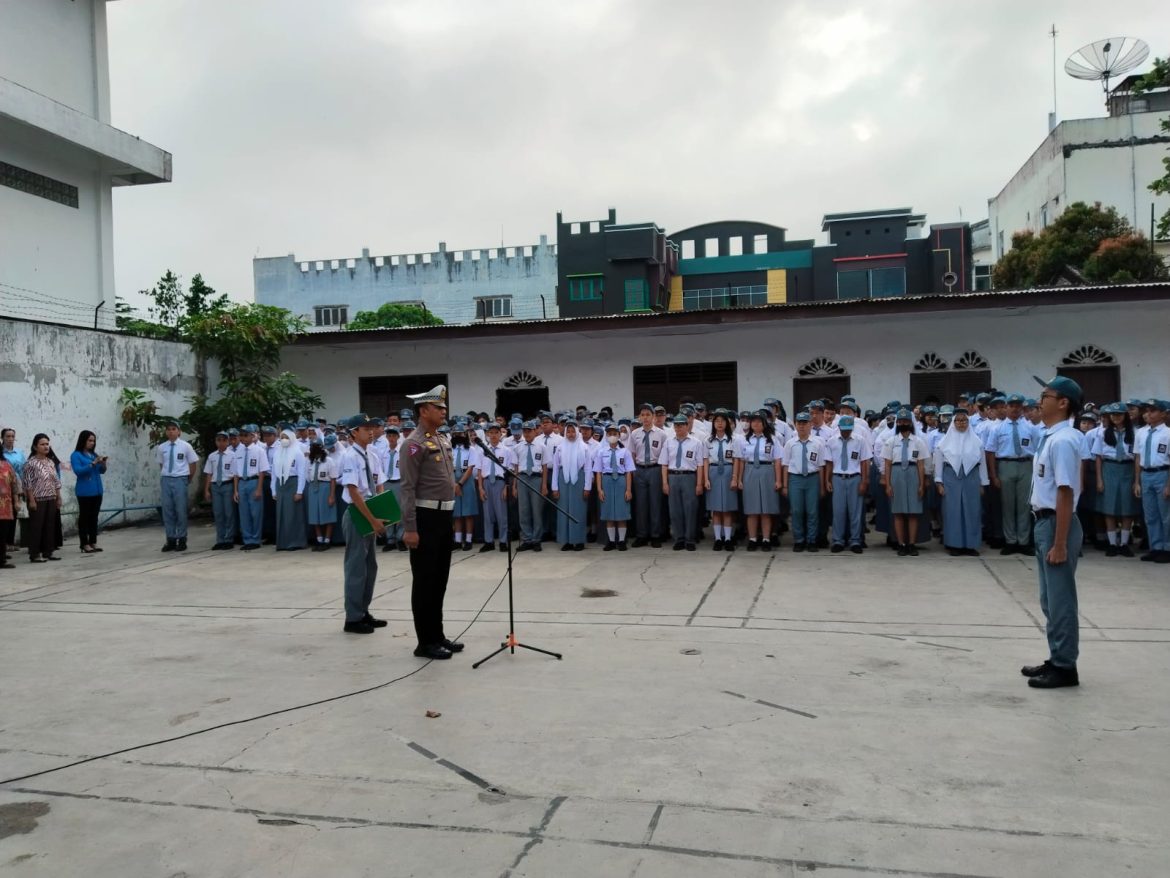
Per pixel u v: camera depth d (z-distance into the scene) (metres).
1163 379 13.99
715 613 7.29
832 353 15.41
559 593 8.30
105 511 14.34
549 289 41.41
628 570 9.39
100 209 18.41
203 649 6.55
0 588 9.31
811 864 3.20
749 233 43.16
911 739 4.38
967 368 14.87
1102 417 9.59
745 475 10.41
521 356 16.97
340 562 10.66
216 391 17.61
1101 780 3.85
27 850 3.47
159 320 23.56
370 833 3.54
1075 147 27.77
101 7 18.56
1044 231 25.53
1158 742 4.27
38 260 16.86
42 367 13.46
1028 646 6.07
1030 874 3.10
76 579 9.82
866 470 10.23
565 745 4.39
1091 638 6.20
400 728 4.70
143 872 3.29
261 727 4.78
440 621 6.22
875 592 7.94
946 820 3.51
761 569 9.21
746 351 15.81
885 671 5.56
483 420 14.30
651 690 5.25
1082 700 4.91
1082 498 9.91
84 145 16.69
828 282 38.44
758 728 4.58
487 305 42.06
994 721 4.60
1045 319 14.46
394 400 17.69
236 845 3.47
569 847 3.37
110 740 4.64
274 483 11.83
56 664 6.20
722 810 3.65
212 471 12.27
